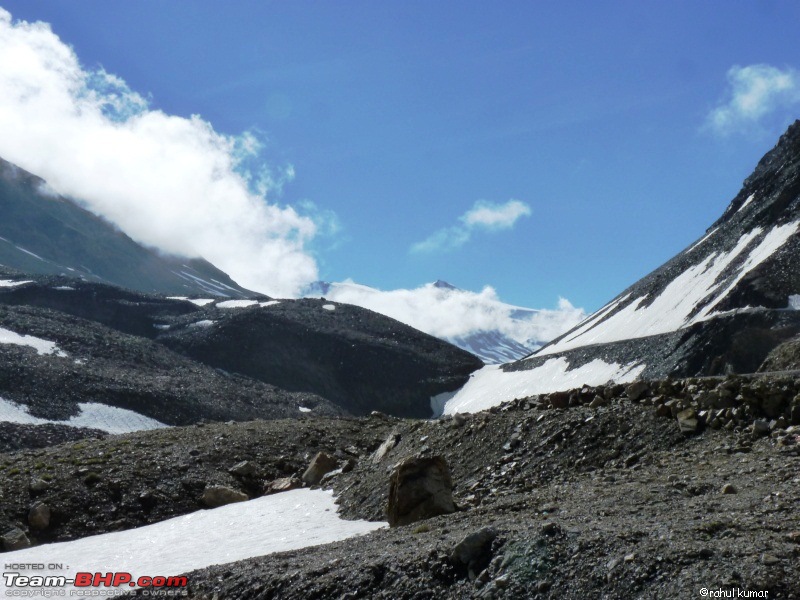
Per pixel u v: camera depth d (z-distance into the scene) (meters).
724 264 145.62
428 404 196.38
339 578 15.02
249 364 197.25
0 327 142.25
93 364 133.38
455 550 14.19
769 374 23.17
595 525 14.10
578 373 145.12
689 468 18.97
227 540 24.55
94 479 33.38
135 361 147.12
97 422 106.94
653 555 12.15
